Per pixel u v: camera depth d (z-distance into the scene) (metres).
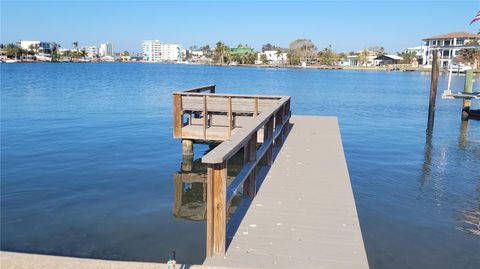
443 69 89.75
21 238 6.88
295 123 13.89
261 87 46.16
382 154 14.22
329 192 6.54
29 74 67.25
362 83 61.66
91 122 19.52
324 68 146.75
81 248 6.55
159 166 11.73
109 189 9.55
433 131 19.39
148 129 17.75
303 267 4.21
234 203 8.46
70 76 63.03
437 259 6.57
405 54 139.25
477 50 82.31
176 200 8.91
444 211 8.75
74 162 11.94
